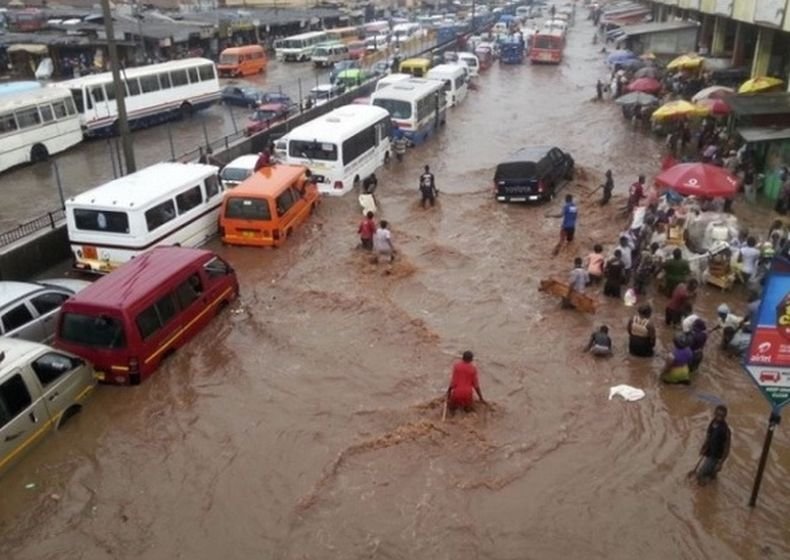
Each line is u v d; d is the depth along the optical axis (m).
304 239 19.80
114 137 32.41
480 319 15.23
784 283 8.03
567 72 51.84
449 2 109.94
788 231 17.48
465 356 11.54
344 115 25.61
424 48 55.66
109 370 12.53
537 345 14.12
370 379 12.96
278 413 12.01
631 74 41.91
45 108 28.38
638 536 9.28
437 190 23.94
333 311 15.59
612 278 15.94
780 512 9.68
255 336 14.54
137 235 16.41
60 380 11.50
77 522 9.70
